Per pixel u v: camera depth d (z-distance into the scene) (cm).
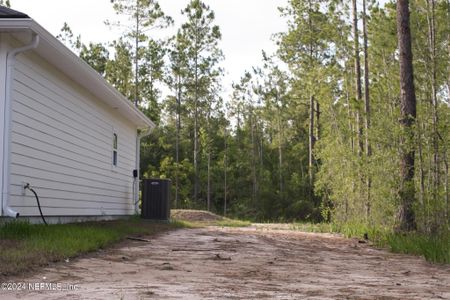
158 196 1573
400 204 1251
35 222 977
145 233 1132
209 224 1930
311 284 569
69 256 687
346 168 1645
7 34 873
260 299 464
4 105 862
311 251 959
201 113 4253
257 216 3700
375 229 1312
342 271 695
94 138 1338
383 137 1308
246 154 4272
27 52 939
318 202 3419
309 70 2909
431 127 1253
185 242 1012
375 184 1352
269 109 4209
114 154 1550
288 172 4144
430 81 1717
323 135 2570
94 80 1179
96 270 608
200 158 4094
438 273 704
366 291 532
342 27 2227
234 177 4178
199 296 468
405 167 1253
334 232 1602
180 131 4247
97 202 1368
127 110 1529
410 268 754
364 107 1969
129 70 3522
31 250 662
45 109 1020
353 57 2202
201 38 3878
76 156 1202
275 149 4447
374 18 2047
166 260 730
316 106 3425
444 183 1246
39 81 992
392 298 495
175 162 3816
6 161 853
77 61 1039
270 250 934
